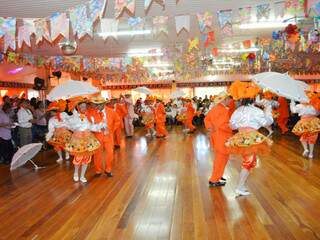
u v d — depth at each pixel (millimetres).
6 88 11906
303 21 6953
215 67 12508
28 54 9328
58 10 5809
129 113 10859
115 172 5664
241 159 6363
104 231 3225
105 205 3969
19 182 5297
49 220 3574
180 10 6211
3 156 6934
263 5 5109
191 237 3010
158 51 10070
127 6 3934
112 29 6121
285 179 4824
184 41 9078
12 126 7035
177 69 11062
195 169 5711
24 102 7328
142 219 3482
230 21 5211
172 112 15281
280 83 3965
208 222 3338
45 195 4500
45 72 11961
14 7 5578
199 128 13508
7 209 3994
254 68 12922
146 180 5051
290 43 7230
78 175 5434
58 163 6762
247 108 4062
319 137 8812
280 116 10305
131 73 14156
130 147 8586
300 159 6223
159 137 10648
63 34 4414
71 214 3725
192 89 18656
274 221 3309
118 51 10492
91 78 14555
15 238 3158
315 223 3230
